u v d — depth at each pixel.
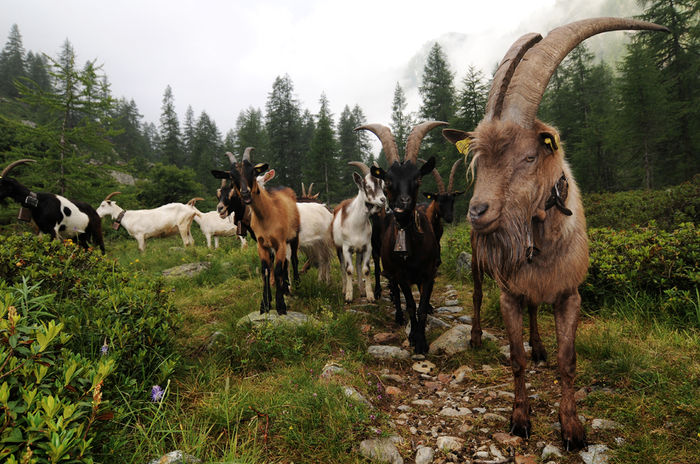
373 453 2.12
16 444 1.47
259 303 4.86
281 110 54.12
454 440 2.29
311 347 3.56
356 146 62.81
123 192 17.67
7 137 17.31
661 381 2.51
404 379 3.30
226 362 3.21
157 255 9.76
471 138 2.18
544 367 3.24
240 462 1.85
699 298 3.38
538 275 2.26
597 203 10.54
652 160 24.70
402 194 3.59
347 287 5.43
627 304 3.82
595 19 2.21
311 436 2.21
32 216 7.97
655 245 4.08
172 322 3.12
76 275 3.38
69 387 1.69
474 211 1.94
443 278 7.07
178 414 2.36
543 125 2.12
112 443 1.89
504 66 2.08
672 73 25.11
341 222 5.53
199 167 50.66
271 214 4.43
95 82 16.09
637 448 2.02
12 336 1.67
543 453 2.12
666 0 25.16
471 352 3.62
